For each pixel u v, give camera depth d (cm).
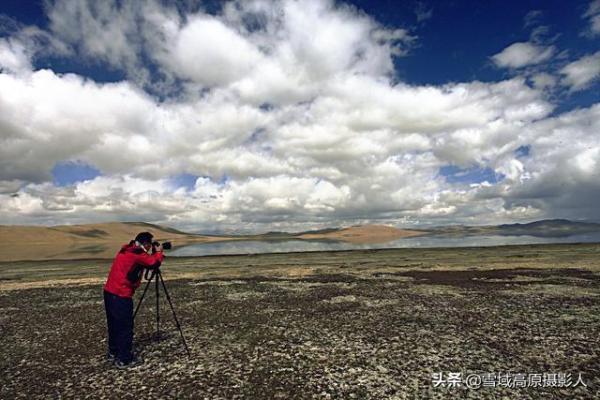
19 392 1035
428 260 4984
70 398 992
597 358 1205
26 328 1725
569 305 1939
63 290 2864
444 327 1573
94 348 1406
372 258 5756
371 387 1023
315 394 988
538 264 3897
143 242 1268
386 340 1418
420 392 991
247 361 1233
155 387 1045
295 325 1662
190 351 1339
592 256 4712
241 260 6216
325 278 3219
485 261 4500
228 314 1906
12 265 6506
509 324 1600
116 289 1208
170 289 2789
